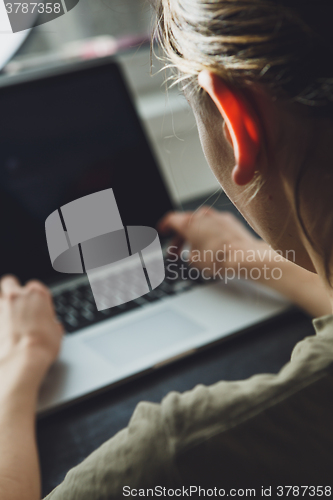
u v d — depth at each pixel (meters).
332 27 0.25
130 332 0.70
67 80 0.98
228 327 0.68
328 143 0.27
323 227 0.29
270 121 0.28
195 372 0.62
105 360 0.64
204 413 0.29
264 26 0.26
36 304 0.71
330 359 0.30
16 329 0.66
